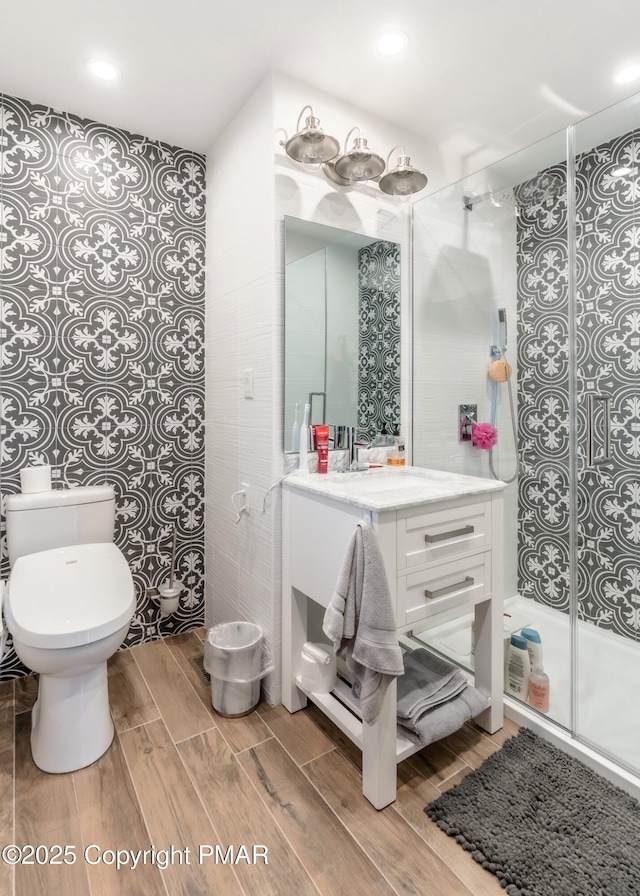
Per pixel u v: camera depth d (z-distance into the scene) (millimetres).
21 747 1541
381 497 1364
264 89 1754
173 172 2217
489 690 1597
